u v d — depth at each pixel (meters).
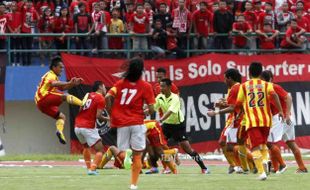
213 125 77.62
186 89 77.62
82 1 79.12
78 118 49.06
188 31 78.56
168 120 52.31
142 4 79.69
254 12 80.81
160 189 37.56
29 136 79.00
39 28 78.31
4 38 77.00
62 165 61.94
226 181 42.34
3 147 77.25
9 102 78.44
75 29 77.88
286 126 49.44
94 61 76.06
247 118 41.94
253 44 80.69
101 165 55.56
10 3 79.12
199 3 80.94
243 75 78.88
